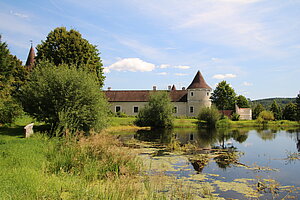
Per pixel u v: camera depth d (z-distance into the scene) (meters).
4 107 15.05
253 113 70.00
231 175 10.17
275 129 34.56
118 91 49.78
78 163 8.98
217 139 22.34
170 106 33.34
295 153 15.55
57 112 14.48
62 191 6.41
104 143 10.52
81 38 27.25
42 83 15.27
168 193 7.73
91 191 6.49
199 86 45.53
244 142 20.78
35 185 6.21
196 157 13.55
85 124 15.59
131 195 6.83
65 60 24.66
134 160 10.99
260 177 9.90
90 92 15.90
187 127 34.16
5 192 5.42
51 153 9.70
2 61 21.28
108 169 9.26
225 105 55.28
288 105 65.81
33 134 13.51
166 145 17.64
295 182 9.38
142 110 33.75
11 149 9.47
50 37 26.28
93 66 27.44
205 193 7.91
